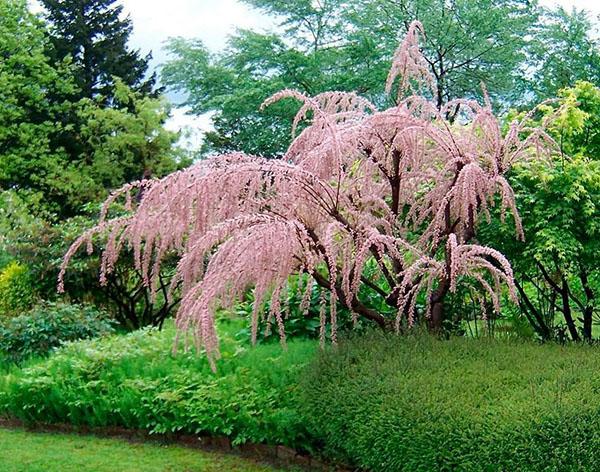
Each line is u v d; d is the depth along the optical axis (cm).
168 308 1070
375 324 700
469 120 698
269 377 612
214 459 569
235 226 488
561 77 1958
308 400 514
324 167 545
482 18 1961
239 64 2172
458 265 521
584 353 520
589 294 713
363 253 525
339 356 538
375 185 626
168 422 611
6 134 2180
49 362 718
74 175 2125
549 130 716
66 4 2733
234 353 688
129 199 561
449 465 407
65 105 2303
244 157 553
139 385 635
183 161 2209
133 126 2133
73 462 569
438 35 1955
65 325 854
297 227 504
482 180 552
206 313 464
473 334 708
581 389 426
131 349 720
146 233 546
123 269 1054
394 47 2031
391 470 440
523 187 653
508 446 387
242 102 2006
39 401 672
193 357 676
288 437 552
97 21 2736
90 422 650
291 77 2058
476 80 2027
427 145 620
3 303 1022
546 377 460
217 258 483
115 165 2166
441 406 425
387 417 437
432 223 607
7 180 2219
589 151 752
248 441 579
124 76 2705
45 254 1027
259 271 484
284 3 2230
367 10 2097
